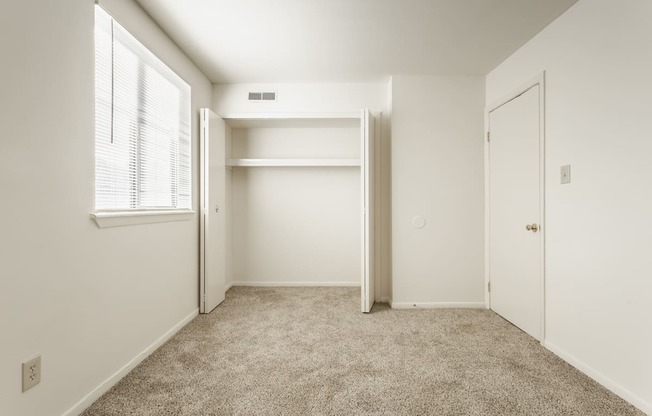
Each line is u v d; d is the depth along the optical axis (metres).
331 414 1.62
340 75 3.44
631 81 1.73
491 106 3.23
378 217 3.62
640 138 1.68
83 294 1.65
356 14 2.32
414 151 3.38
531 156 2.60
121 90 2.06
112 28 1.92
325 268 4.12
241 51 2.89
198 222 3.12
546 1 2.13
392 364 2.13
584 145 2.05
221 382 1.91
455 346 2.41
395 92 3.39
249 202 4.11
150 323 2.28
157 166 2.49
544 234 2.42
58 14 1.49
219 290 3.41
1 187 1.23
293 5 2.21
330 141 4.06
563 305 2.22
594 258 1.97
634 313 1.71
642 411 1.65
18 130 1.30
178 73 2.79
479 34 2.58
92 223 1.71
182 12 2.28
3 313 1.25
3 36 1.23
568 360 2.17
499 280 3.11
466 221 3.38
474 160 3.38
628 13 1.75
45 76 1.42
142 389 1.83
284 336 2.59
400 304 3.36
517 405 1.70
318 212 4.11
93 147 1.72
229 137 3.98
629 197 1.74
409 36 2.62
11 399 1.28
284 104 3.70
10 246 1.27
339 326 2.82
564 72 2.24
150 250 2.28
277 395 1.78
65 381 1.54
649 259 1.64
